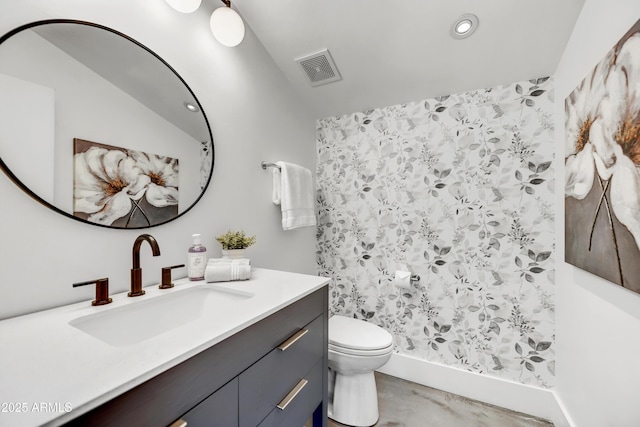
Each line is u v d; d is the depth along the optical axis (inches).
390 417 59.1
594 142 38.5
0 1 27.6
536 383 60.0
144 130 40.1
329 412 60.1
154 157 41.3
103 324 30.4
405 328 74.2
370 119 79.6
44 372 18.7
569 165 48.1
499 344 63.4
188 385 22.7
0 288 27.5
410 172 73.4
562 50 52.6
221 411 25.9
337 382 59.8
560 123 54.4
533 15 48.9
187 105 46.5
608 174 34.8
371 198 79.1
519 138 61.1
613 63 33.7
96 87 34.8
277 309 33.1
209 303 41.5
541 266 59.4
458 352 67.6
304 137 81.4
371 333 60.4
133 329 33.0
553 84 57.8
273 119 67.9
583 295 44.8
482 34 54.0
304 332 39.4
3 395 16.2
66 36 32.3
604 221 35.8
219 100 52.8
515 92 61.4
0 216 27.5
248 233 59.6
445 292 69.1
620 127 32.2
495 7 49.3
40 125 30.0
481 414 60.0
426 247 71.3
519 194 61.3
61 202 31.5
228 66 55.1
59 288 31.5
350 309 82.4
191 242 47.2
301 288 40.7
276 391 33.9
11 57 28.1
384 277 77.0
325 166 86.7
